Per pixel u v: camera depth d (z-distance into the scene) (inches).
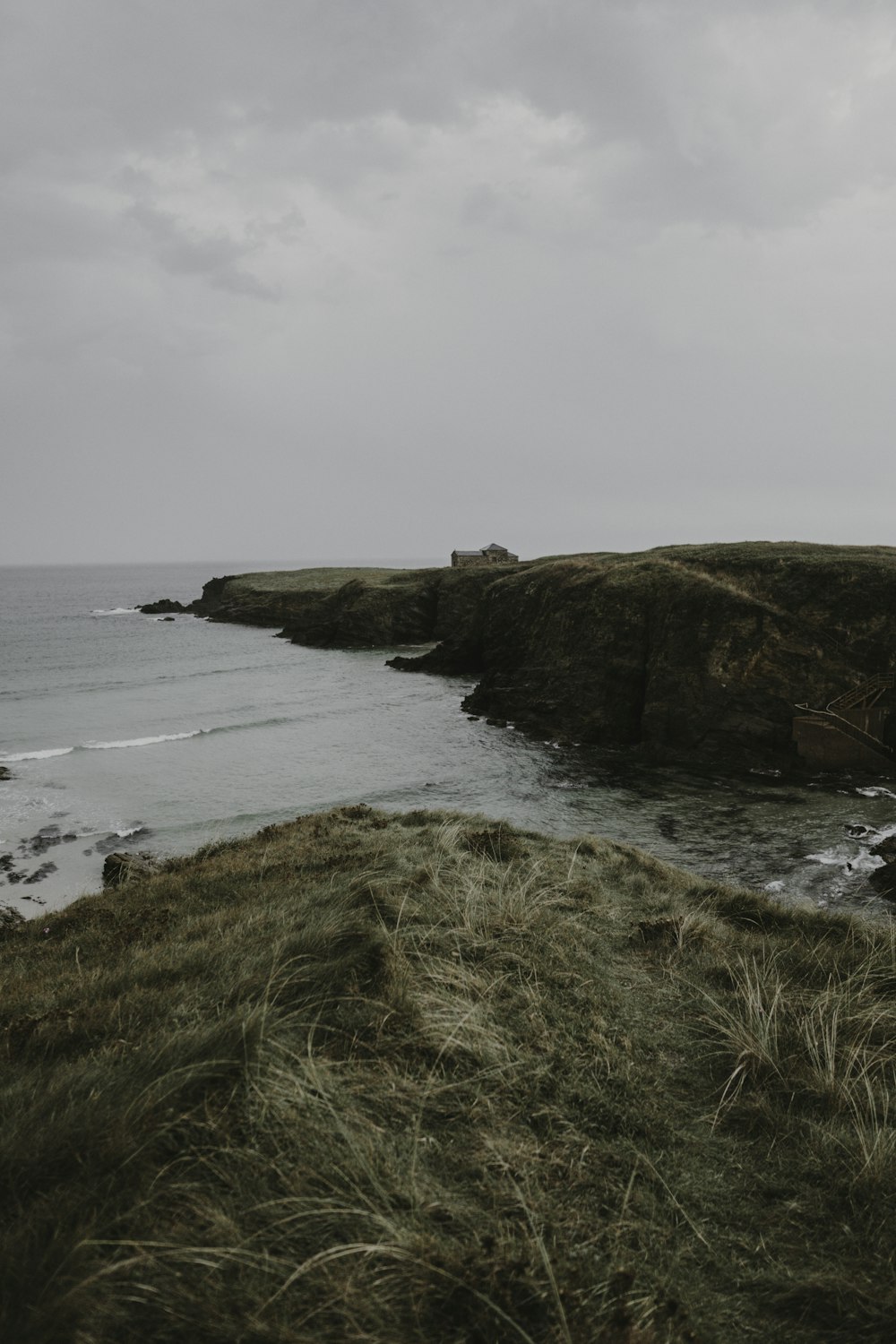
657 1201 138.1
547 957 247.0
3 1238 106.0
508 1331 102.7
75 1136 130.2
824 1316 113.9
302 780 1205.1
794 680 1280.8
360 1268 108.0
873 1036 211.9
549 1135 152.6
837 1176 148.4
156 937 339.0
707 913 350.9
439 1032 180.2
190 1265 105.5
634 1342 102.7
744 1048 196.9
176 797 1112.2
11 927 435.8
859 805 1035.3
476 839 449.7
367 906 276.4
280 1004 192.1
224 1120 137.4
